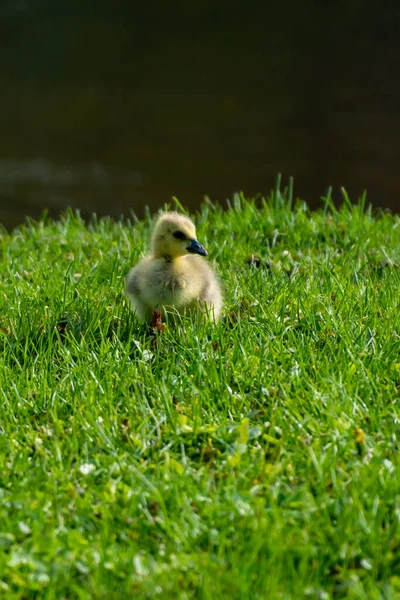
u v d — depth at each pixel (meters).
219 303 11.72
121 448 8.50
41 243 15.66
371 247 14.78
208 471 8.15
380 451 8.23
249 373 9.84
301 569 6.79
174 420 8.90
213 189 31.39
